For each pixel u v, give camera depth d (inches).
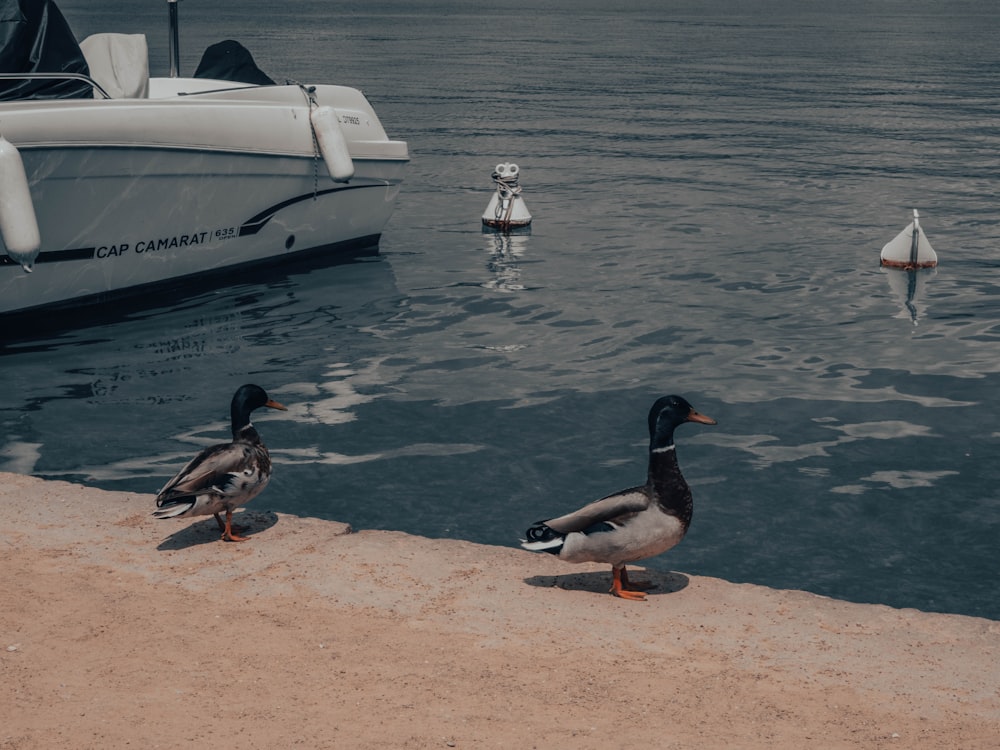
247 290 690.2
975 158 1253.7
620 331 597.6
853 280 718.5
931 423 458.6
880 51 3083.2
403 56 2738.7
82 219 601.3
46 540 277.0
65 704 198.7
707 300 665.6
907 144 1365.7
